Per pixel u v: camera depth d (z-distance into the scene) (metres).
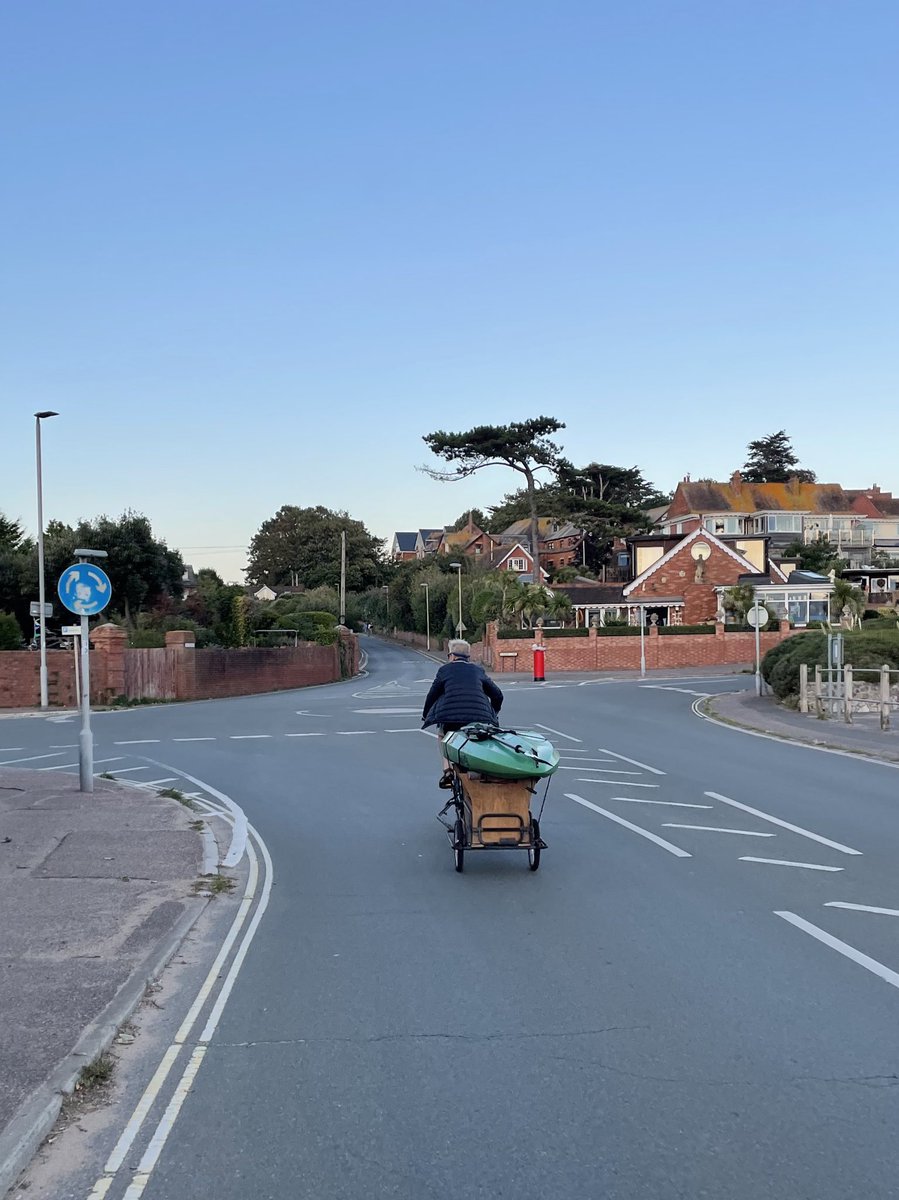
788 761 17.55
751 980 6.36
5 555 47.12
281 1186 4.05
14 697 32.56
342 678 51.84
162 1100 4.83
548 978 6.46
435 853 10.38
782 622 57.66
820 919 7.74
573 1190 3.98
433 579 84.12
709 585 64.94
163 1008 6.08
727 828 11.50
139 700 33.78
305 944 7.32
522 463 69.19
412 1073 5.06
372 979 6.52
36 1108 4.55
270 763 17.84
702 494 93.69
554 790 14.32
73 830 11.31
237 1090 4.92
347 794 14.27
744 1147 4.28
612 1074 5.01
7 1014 5.76
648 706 30.11
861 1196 3.92
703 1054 5.23
